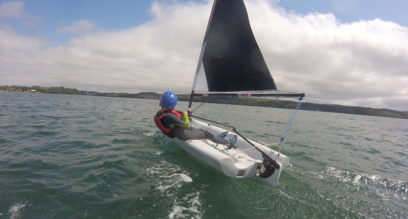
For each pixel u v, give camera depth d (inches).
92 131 248.5
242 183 124.0
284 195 113.7
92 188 105.1
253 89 171.8
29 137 200.8
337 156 213.5
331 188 127.9
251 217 91.4
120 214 85.7
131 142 200.7
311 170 157.5
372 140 367.2
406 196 125.6
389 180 149.9
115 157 153.2
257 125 421.4
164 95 152.2
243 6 167.9
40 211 84.0
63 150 165.6
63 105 663.1
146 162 146.5
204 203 98.7
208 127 217.2
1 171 118.1
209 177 127.0
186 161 151.2
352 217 98.7
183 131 152.5
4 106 508.4
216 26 183.9
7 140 185.0
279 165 118.8
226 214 91.7
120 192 103.0
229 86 187.0
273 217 93.1
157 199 98.7
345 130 508.7
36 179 110.9
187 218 86.4
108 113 483.2
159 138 219.8
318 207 104.5
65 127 264.2
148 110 665.0
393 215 102.9
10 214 80.6
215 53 188.2
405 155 257.3
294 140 285.4
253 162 132.3
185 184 116.0
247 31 168.4
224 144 163.0
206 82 201.2
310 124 585.9
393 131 634.2
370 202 114.4
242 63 175.5
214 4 181.2
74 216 82.6
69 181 111.5
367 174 159.5
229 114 641.6
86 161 143.1
